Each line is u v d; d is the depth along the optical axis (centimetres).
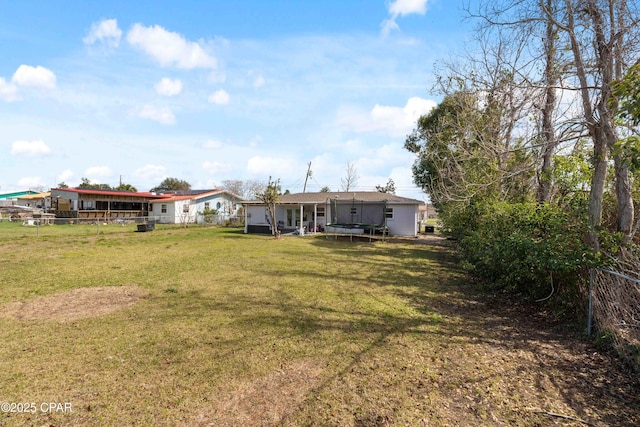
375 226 1733
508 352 362
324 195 2448
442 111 1941
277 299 573
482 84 695
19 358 337
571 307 466
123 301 552
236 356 347
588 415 246
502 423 237
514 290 610
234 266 893
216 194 3238
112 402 261
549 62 568
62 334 404
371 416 245
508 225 613
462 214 950
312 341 390
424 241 1727
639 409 253
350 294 615
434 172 1870
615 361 333
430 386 289
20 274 761
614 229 521
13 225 2347
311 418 242
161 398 267
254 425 234
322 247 1384
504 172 723
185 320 459
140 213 3209
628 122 443
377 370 319
